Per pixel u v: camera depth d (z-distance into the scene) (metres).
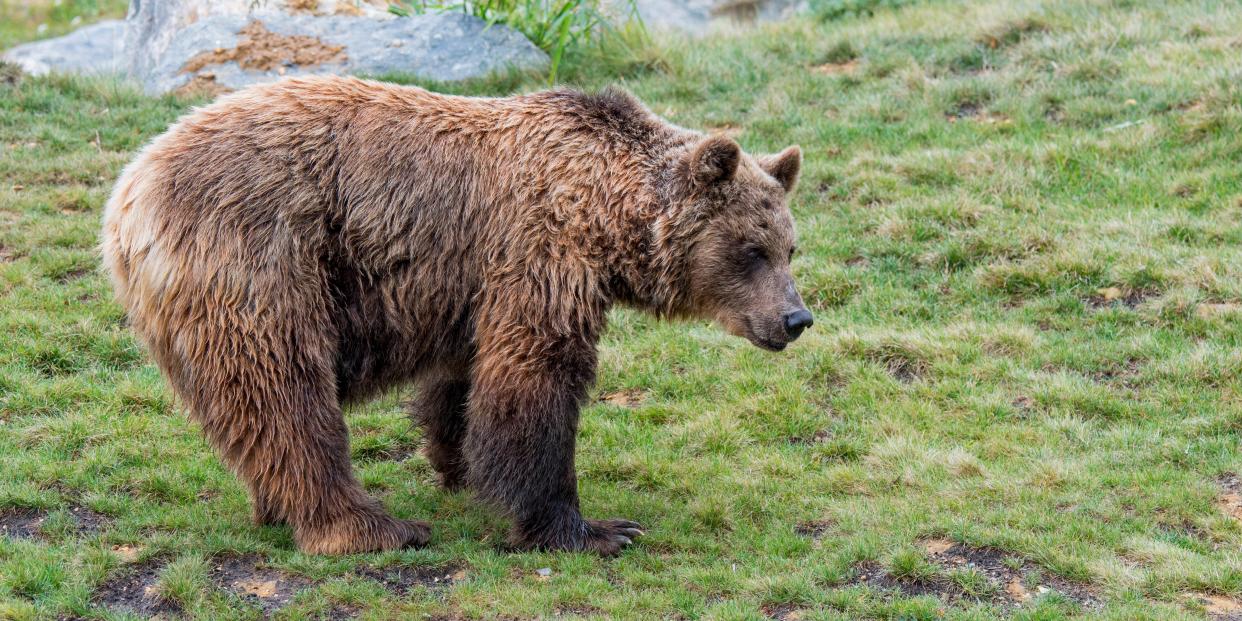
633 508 11.04
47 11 37.97
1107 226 15.77
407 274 9.66
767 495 11.22
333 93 9.80
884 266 15.72
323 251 9.44
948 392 13.02
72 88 21.14
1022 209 16.58
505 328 9.58
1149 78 19.67
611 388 13.57
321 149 9.50
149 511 10.64
